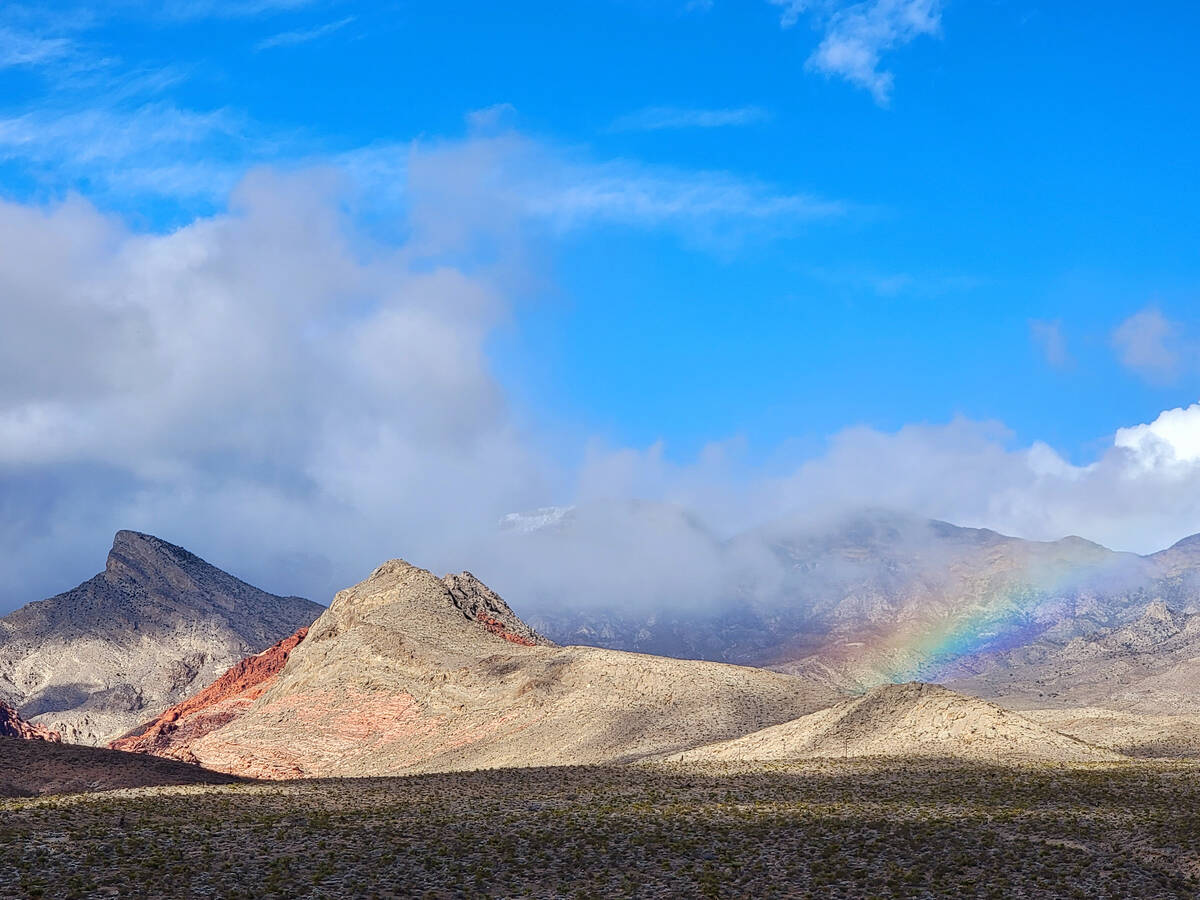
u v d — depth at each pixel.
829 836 75.75
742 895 64.12
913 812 83.62
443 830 79.69
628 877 67.56
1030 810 83.81
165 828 78.69
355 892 64.12
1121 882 64.38
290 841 75.88
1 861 66.94
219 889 63.84
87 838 74.00
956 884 65.06
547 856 72.00
